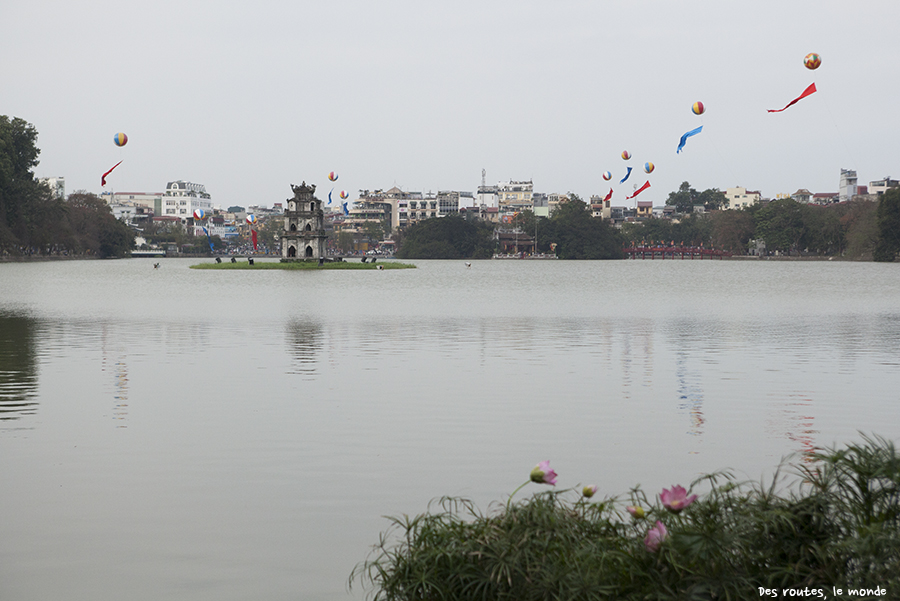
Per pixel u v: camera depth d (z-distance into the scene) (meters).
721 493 8.05
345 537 10.26
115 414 17.16
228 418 16.73
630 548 7.46
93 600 8.62
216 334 32.81
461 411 17.52
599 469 13.05
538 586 7.04
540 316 42.44
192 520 10.85
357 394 19.42
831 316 42.72
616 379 21.72
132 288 72.88
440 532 7.77
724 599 6.98
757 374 22.59
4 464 13.33
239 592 8.79
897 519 7.38
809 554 7.32
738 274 117.94
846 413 17.30
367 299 57.50
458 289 73.62
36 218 150.62
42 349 27.75
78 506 11.39
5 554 9.78
